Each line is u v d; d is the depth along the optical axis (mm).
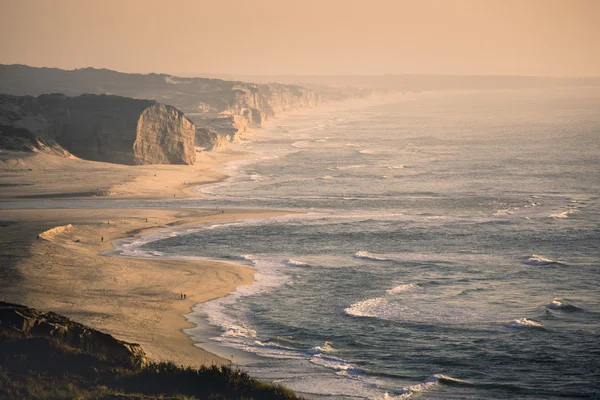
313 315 144750
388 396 103625
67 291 152250
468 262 187750
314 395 103250
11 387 82188
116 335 125750
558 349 124562
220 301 153250
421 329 136250
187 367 103688
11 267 165625
